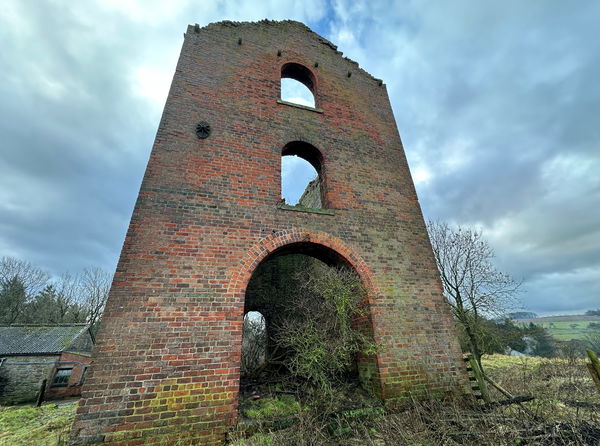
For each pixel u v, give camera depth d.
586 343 19.77
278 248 5.75
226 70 7.35
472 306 9.83
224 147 6.30
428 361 5.63
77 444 3.51
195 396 4.16
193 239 5.18
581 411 5.06
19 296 31.62
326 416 4.63
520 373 9.55
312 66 8.70
